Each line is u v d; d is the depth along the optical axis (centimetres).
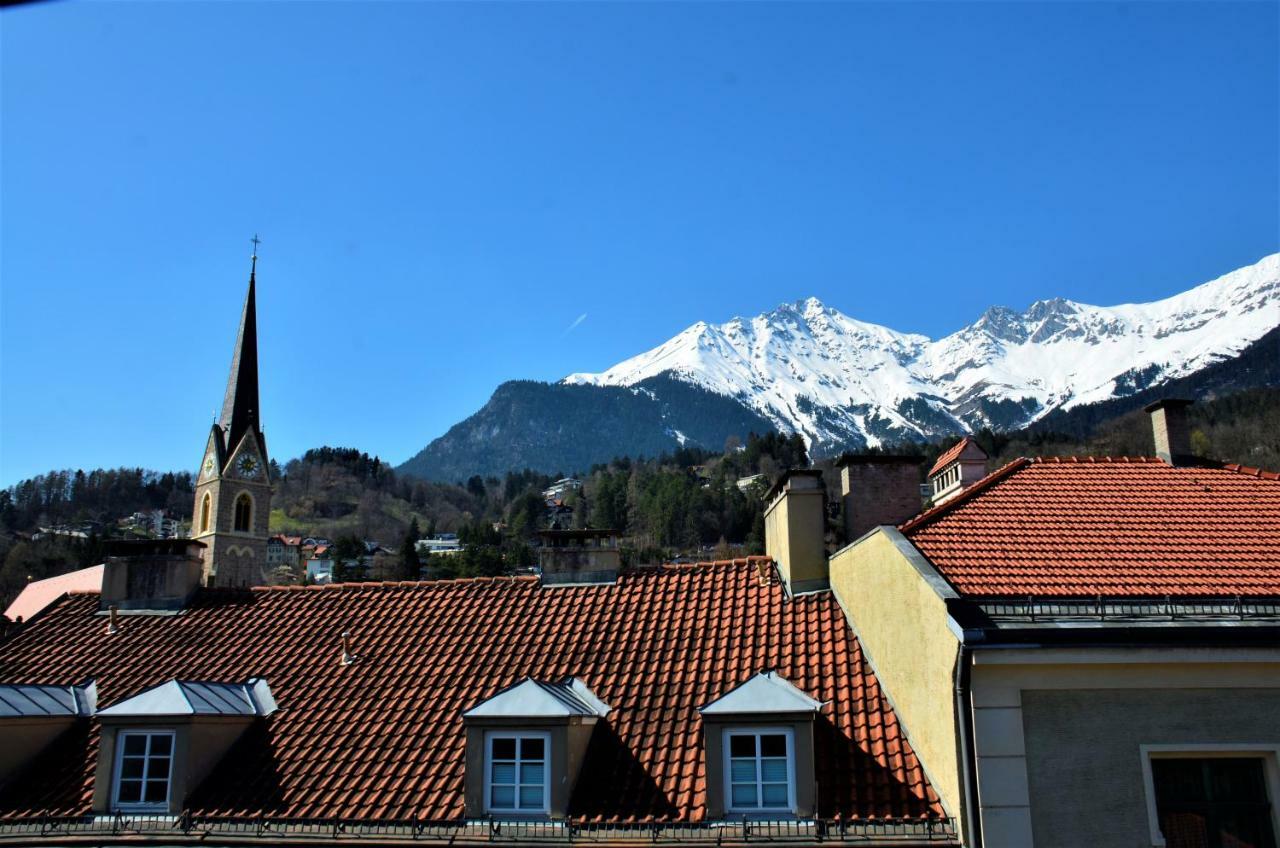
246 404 11294
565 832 1664
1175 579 1628
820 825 1584
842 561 2114
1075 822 1430
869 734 1755
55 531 19462
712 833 1612
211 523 10869
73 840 1819
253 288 11669
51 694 2127
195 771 1894
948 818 1538
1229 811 1465
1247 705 1468
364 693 2112
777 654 2011
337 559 19225
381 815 1762
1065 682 1469
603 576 2398
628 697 1958
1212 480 2023
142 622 2519
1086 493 1978
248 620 2478
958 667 1472
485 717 1755
